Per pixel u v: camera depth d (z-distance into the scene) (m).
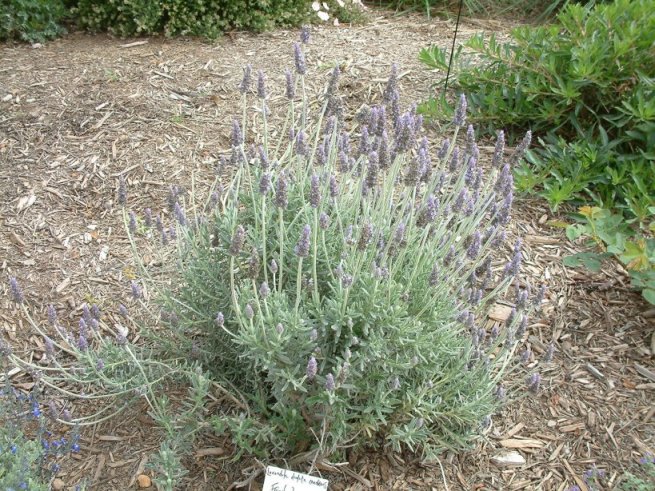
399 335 2.50
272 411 2.83
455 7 6.78
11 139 4.47
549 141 4.46
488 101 4.49
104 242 3.84
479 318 3.37
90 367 2.77
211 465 2.75
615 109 4.42
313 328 2.53
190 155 4.38
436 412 2.65
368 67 5.21
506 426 2.97
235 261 2.81
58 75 5.07
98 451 2.83
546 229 3.95
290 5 5.92
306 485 2.50
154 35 5.72
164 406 2.72
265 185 2.46
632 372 3.19
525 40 4.70
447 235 3.08
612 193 4.04
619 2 4.38
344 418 2.52
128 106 4.73
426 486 2.72
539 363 3.22
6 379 2.76
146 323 3.30
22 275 3.62
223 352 2.94
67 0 6.05
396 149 2.65
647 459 2.73
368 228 2.41
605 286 3.59
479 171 2.89
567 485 2.75
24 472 2.32
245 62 5.26
